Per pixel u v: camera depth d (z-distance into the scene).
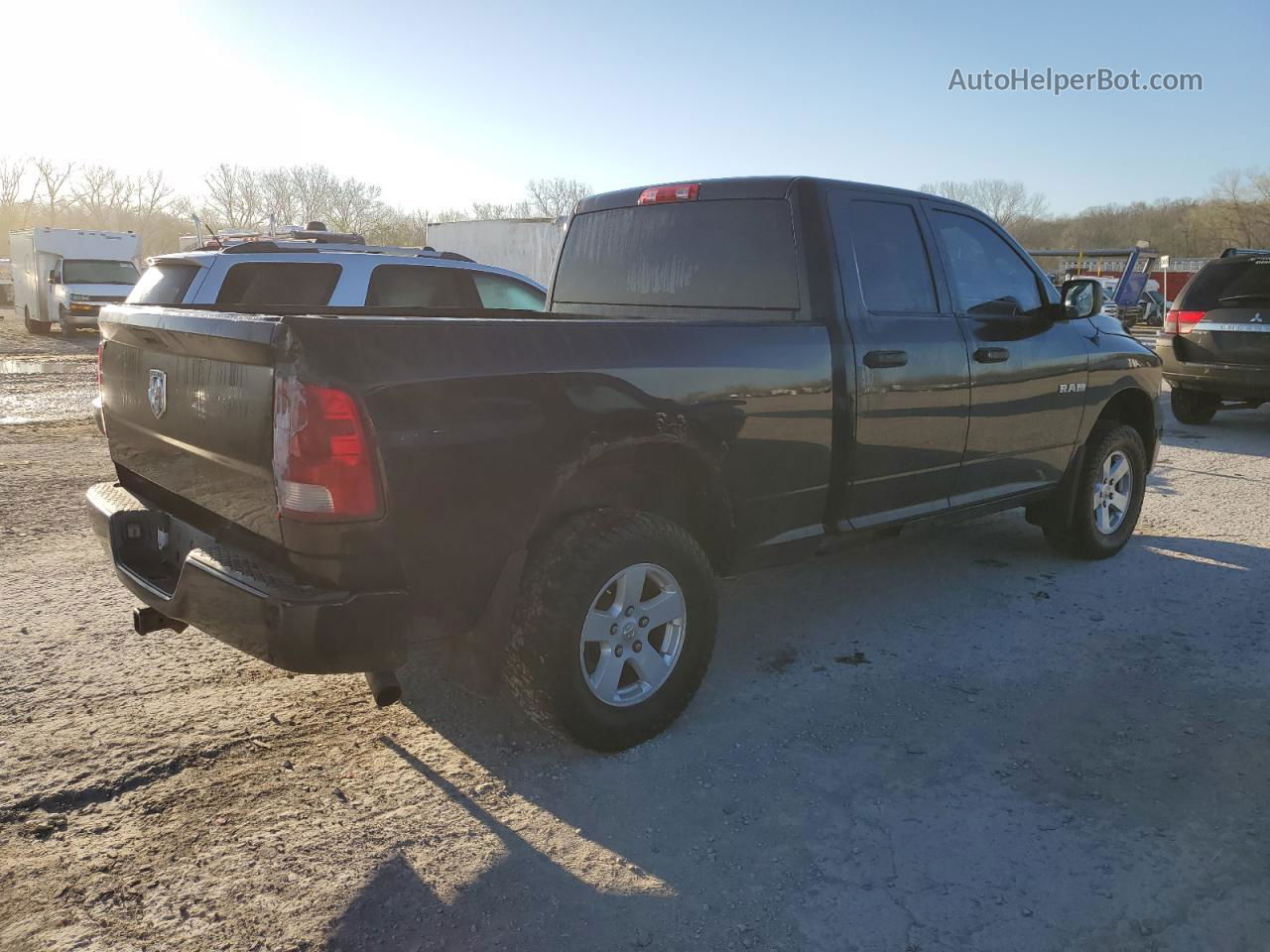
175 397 3.12
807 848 2.79
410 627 2.76
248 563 2.79
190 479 3.12
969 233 4.77
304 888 2.57
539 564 3.11
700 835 2.85
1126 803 3.03
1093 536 5.52
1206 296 10.34
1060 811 2.98
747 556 3.78
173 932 2.39
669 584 3.38
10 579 5.04
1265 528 6.41
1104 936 2.42
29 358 19.36
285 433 2.56
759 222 4.13
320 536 2.58
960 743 3.41
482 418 2.83
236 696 3.70
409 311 4.74
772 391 3.65
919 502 4.47
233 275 7.58
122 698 3.65
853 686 3.89
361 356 2.61
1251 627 4.56
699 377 3.41
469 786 3.09
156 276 8.09
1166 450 9.50
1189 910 2.52
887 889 2.61
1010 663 4.12
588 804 3.00
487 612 3.01
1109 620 4.66
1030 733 3.49
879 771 3.22
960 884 2.63
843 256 4.04
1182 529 6.39
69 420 10.94
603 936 2.41
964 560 5.64
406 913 2.48
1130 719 3.60
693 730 3.50
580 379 3.07
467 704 3.66
